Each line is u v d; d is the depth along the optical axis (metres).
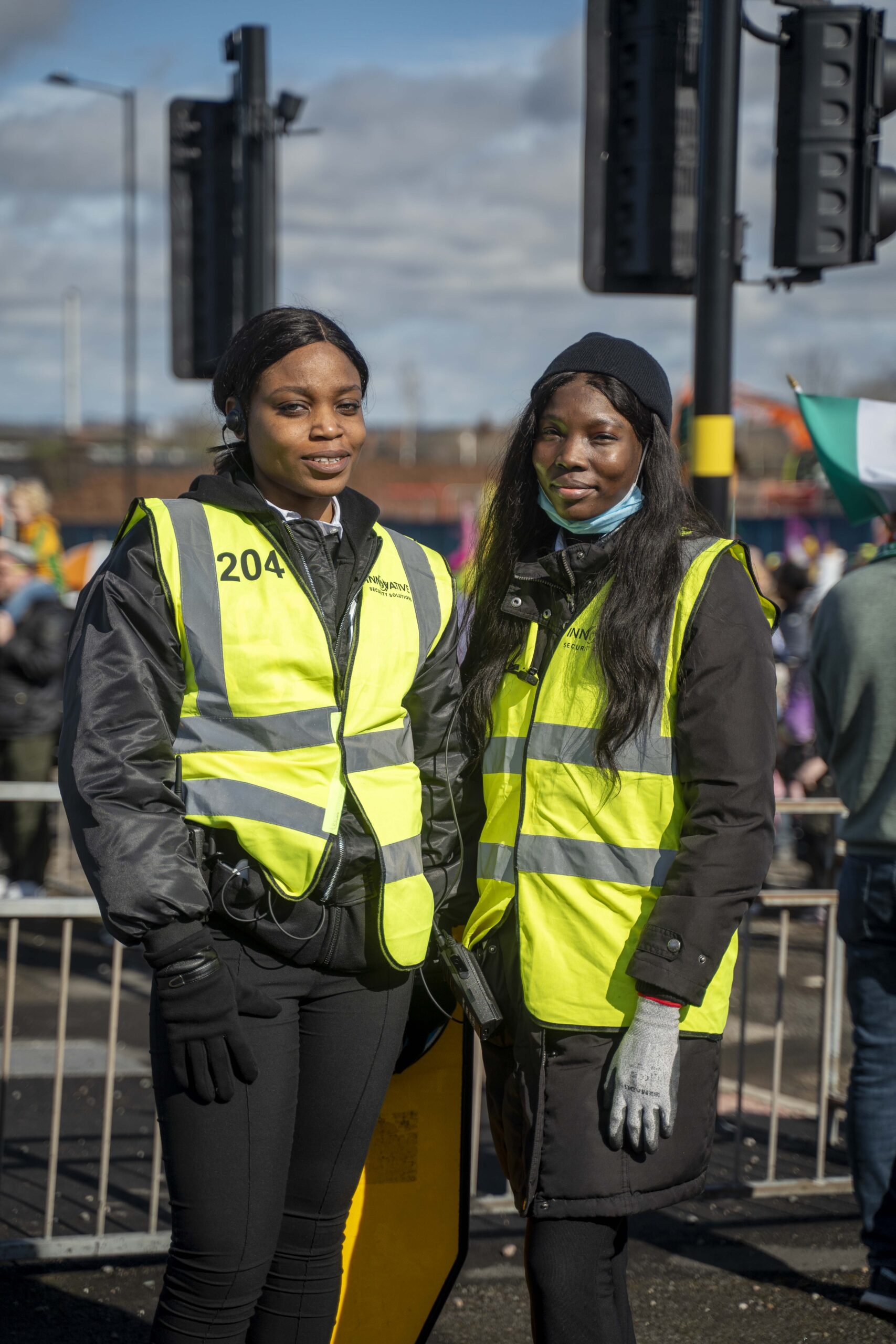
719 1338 3.12
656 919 2.22
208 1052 2.07
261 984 2.18
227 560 2.19
